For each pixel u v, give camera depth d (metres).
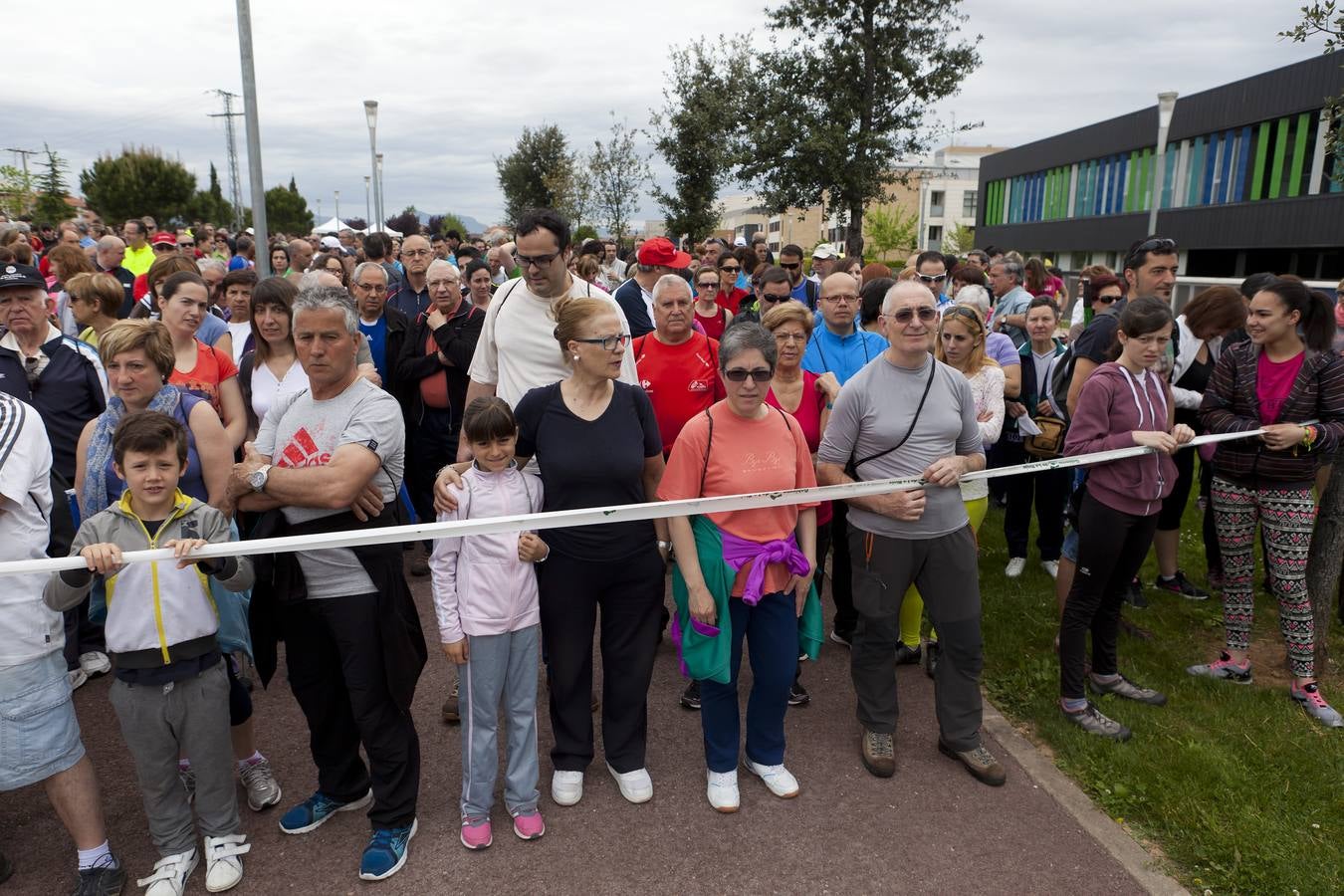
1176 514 5.21
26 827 3.18
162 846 2.82
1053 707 3.96
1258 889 2.85
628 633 3.26
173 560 2.70
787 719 3.99
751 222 84.62
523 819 3.10
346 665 2.84
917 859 3.02
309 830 3.13
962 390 3.48
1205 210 34.19
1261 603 5.18
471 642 2.98
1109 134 41.19
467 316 5.56
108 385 4.18
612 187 25.50
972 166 72.94
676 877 2.92
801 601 3.32
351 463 2.71
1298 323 3.92
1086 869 2.98
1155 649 4.57
